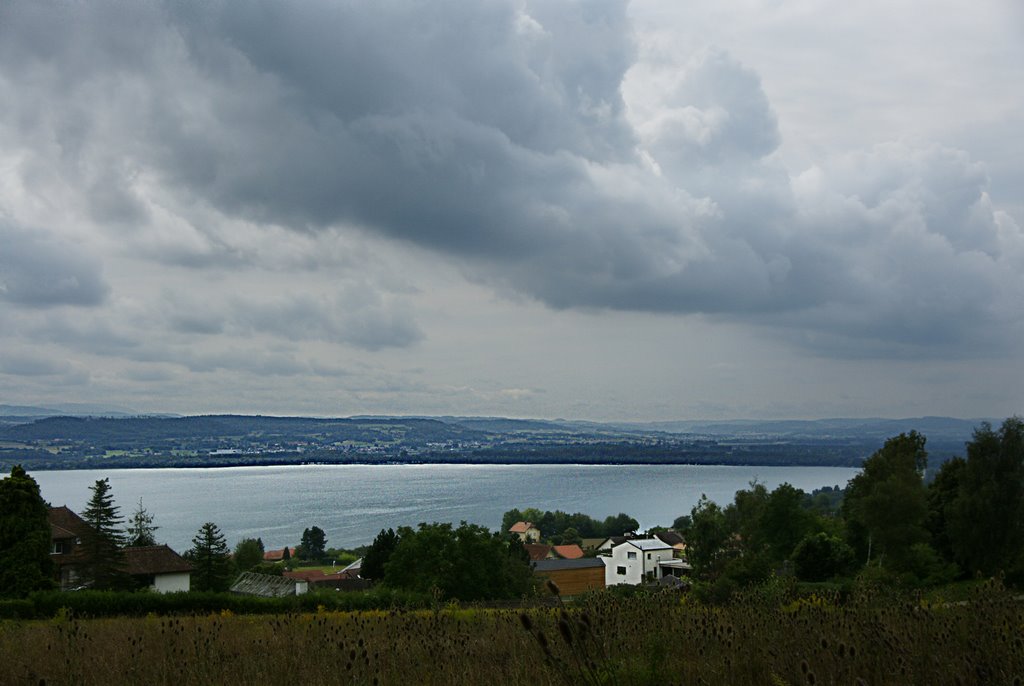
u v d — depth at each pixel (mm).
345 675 9180
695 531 64250
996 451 50531
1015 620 10172
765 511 67062
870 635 9359
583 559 100812
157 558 60531
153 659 11156
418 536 55969
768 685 8102
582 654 6766
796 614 11828
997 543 49281
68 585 56250
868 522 52219
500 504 192375
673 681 8086
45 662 11266
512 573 57594
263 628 15180
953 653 8531
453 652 10195
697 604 15750
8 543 47031
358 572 95875
